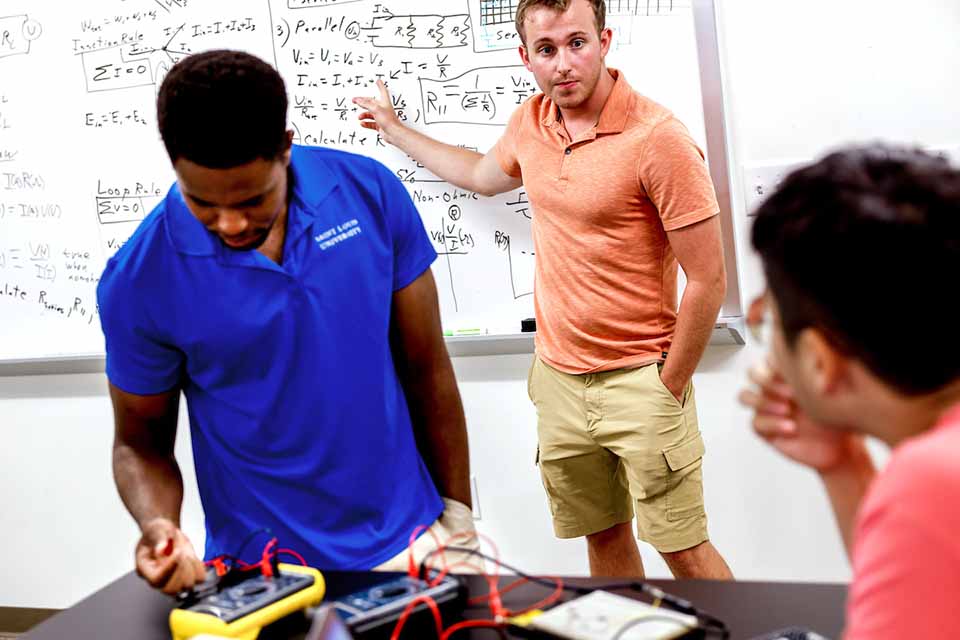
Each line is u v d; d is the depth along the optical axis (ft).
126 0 8.89
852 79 7.54
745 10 7.63
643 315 7.13
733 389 8.12
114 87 9.04
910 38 7.40
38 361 9.62
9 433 10.05
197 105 3.54
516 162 7.72
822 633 3.14
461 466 5.06
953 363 2.27
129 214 9.20
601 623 3.13
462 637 3.29
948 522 2.13
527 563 8.89
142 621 3.76
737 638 3.14
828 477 3.05
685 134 6.74
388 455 4.59
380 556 4.50
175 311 4.26
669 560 7.52
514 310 8.41
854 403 2.46
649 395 7.13
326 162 4.55
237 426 4.48
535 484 8.75
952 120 7.40
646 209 6.93
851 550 3.03
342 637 2.90
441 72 8.23
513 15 7.93
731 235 7.86
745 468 8.20
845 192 2.32
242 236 4.00
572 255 7.18
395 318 4.86
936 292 2.20
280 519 4.54
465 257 8.47
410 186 8.54
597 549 8.07
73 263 9.44
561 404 7.56
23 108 9.30
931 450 2.22
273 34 8.61
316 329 4.34
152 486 4.49
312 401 4.40
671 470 7.18
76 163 9.25
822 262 2.30
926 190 2.27
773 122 7.71
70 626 3.76
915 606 2.15
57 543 10.11
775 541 8.25
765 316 2.76
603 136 6.95
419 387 4.99
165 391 4.52
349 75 8.48
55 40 9.12
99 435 9.79
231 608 3.46
